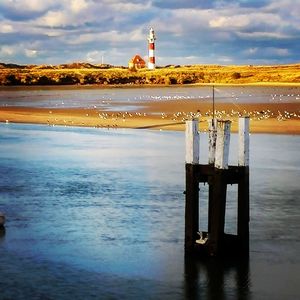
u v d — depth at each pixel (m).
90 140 49.88
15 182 30.44
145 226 21.67
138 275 16.77
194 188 17.94
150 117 69.06
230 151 39.72
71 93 143.25
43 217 23.08
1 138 51.84
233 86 190.88
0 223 21.59
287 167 34.41
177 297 15.26
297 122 59.00
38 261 17.92
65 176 32.19
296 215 23.03
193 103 91.69
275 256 18.14
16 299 15.09
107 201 25.83
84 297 15.23
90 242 19.78
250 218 22.56
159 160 38.06
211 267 17.27
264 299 15.09
